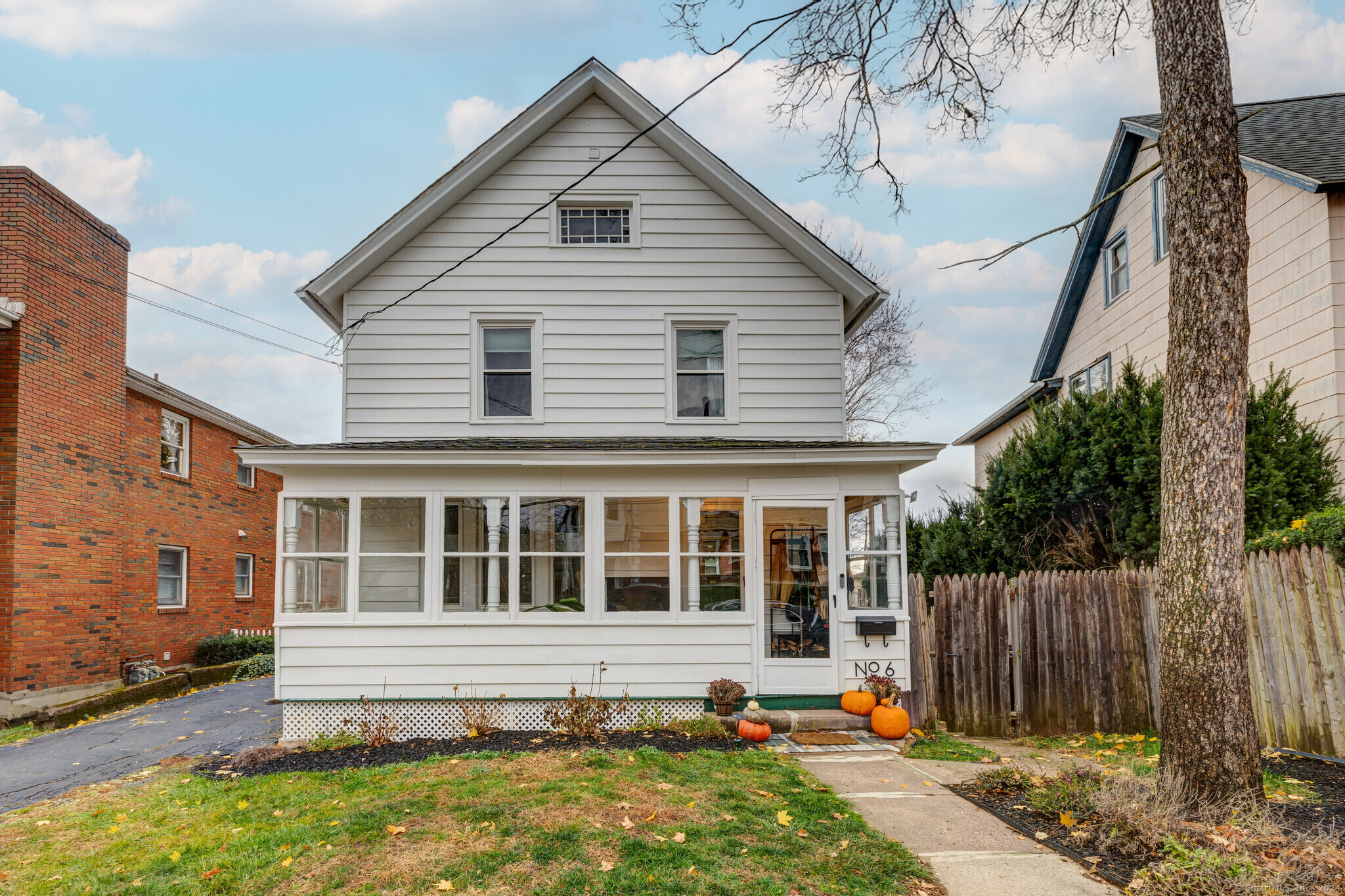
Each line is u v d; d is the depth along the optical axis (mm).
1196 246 5586
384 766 7328
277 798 6379
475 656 9016
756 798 6098
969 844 5215
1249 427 9422
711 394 11656
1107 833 5148
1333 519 7273
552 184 11664
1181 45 5719
